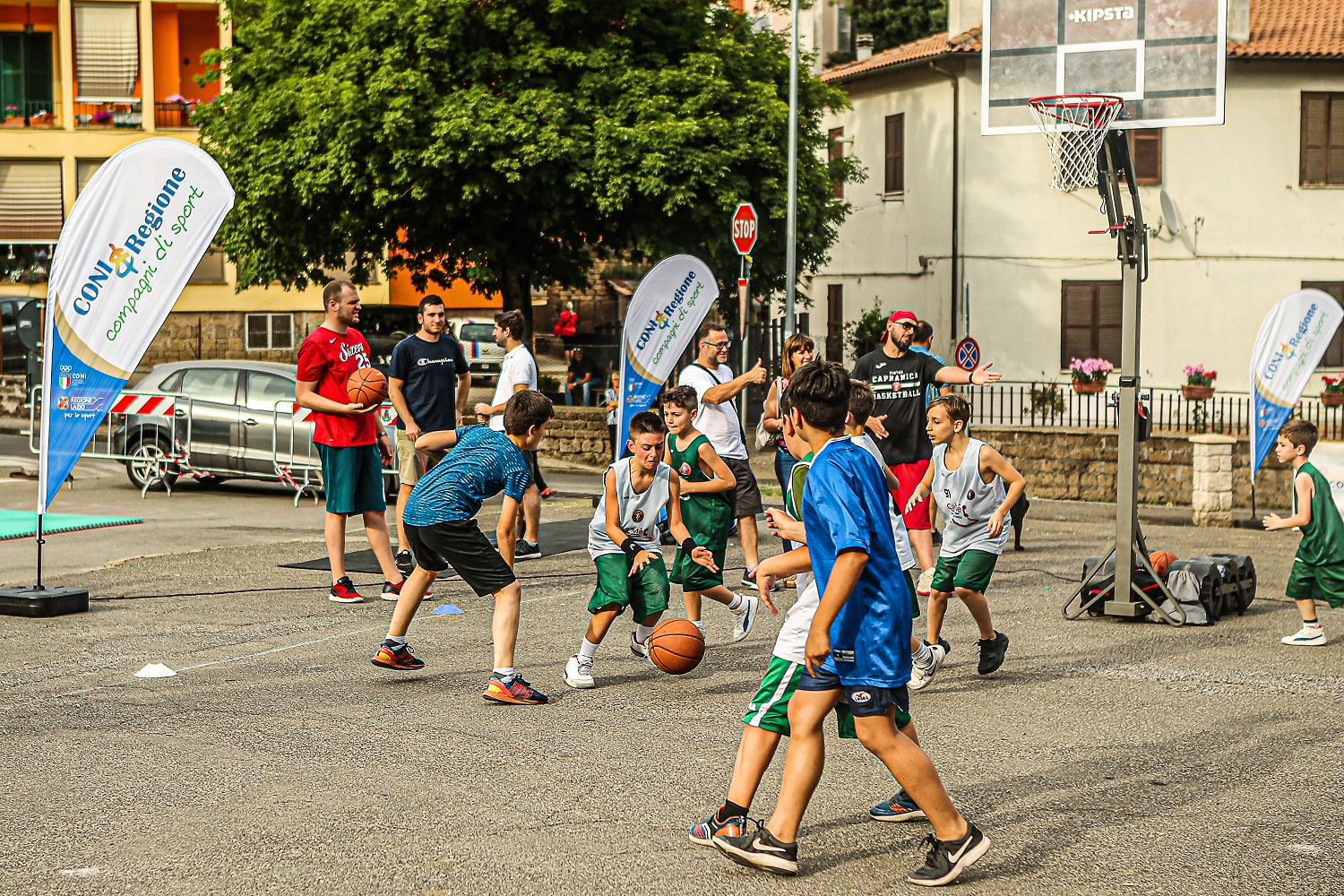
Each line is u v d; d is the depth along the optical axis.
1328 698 7.61
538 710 7.14
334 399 9.92
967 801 5.70
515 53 24.64
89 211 9.37
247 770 6.02
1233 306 29.92
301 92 24.28
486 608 9.88
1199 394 27.75
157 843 5.05
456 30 24.08
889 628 4.68
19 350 30.48
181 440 17.23
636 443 7.61
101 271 9.44
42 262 36.44
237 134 26.14
